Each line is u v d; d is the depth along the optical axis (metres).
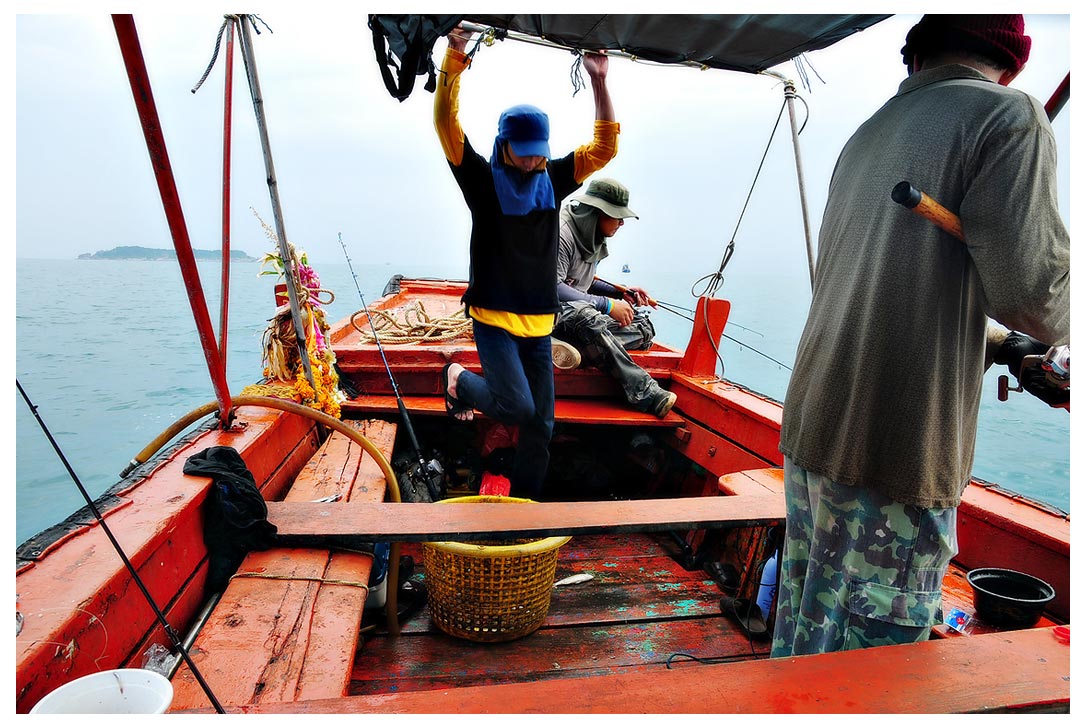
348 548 2.18
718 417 3.61
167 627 1.15
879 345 1.41
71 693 1.05
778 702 1.26
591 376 4.18
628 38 2.37
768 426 3.14
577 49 2.42
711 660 2.45
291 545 2.11
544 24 2.22
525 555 2.37
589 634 2.60
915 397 1.39
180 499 1.82
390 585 2.44
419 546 3.36
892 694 1.30
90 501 1.12
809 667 1.37
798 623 1.61
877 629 1.49
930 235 1.36
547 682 1.31
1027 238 1.25
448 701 1.23
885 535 1.45
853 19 2.20
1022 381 1.60
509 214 2.51
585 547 3.41
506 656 2.42
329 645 1.65
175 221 1.98
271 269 3.07
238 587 1.89
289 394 3.00
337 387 3.53
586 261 4.23
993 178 1.27
